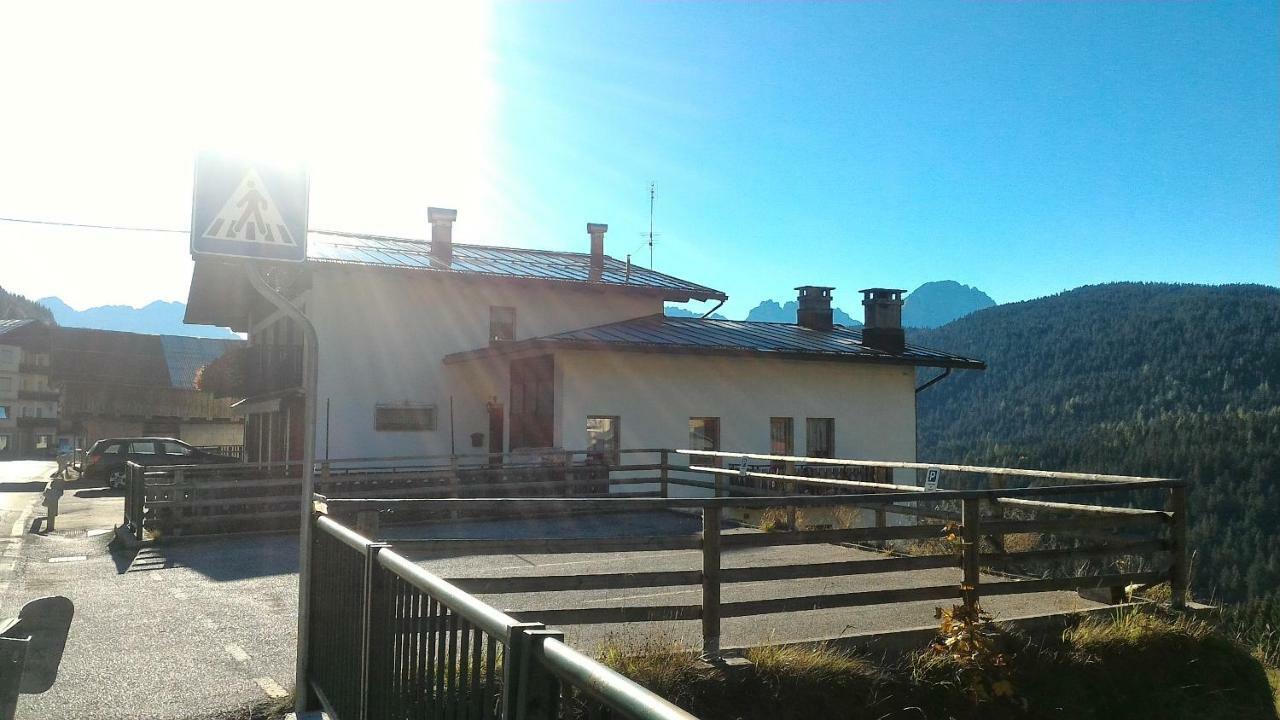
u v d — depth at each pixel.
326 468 15.58
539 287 23.75
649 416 20.19
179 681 6.12
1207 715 6.90
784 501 6.53
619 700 1.89
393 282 22.17
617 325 22.33
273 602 8.87
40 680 3.76
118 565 11.53
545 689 2.40
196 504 14.13
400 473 16.16
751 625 7.48
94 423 44.66
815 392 22.73
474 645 2.87
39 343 80.56
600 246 26.33
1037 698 6.74
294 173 5.21
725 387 21.33
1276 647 7.83
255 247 5.09
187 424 46.41
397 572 3.70
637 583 6.09
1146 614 7.81
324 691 5.05
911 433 24.23
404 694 3.63
